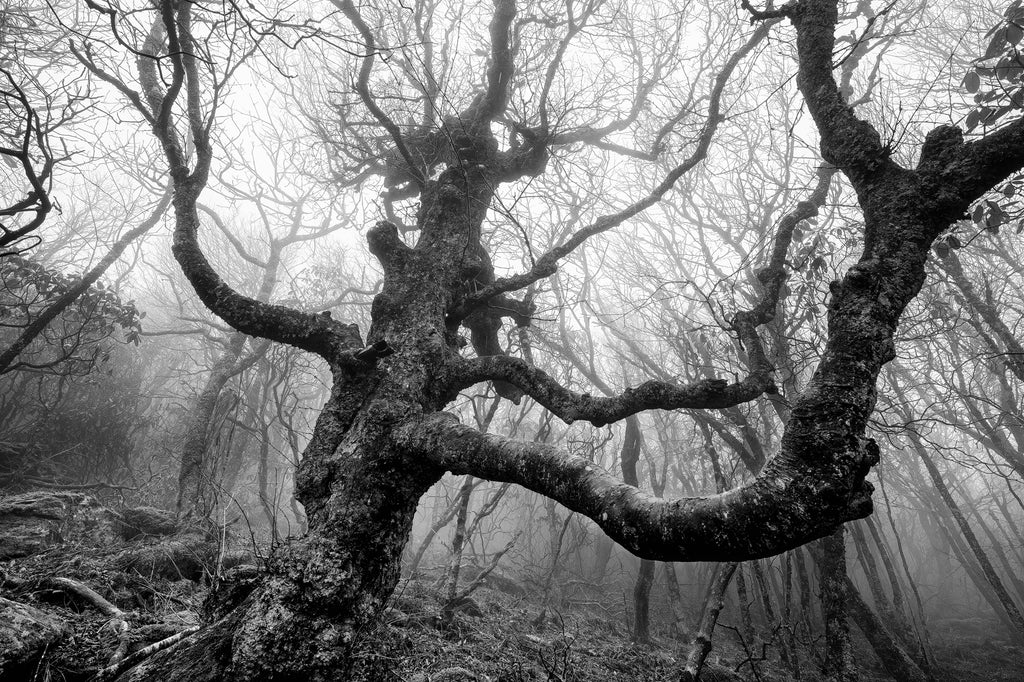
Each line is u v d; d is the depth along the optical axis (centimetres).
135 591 459
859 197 294
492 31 582
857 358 211
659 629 1069
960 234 938
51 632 323
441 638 528
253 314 378
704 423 807
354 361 345
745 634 787
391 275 424
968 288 873
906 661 729
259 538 818
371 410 329
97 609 391
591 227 493
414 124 739
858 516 198
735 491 197
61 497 617
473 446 284
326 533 296
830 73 338
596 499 228
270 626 263
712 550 190
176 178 427
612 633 919
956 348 970
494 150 583
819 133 329
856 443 191
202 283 386
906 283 241
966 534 983
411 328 387
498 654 518
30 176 374
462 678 409
